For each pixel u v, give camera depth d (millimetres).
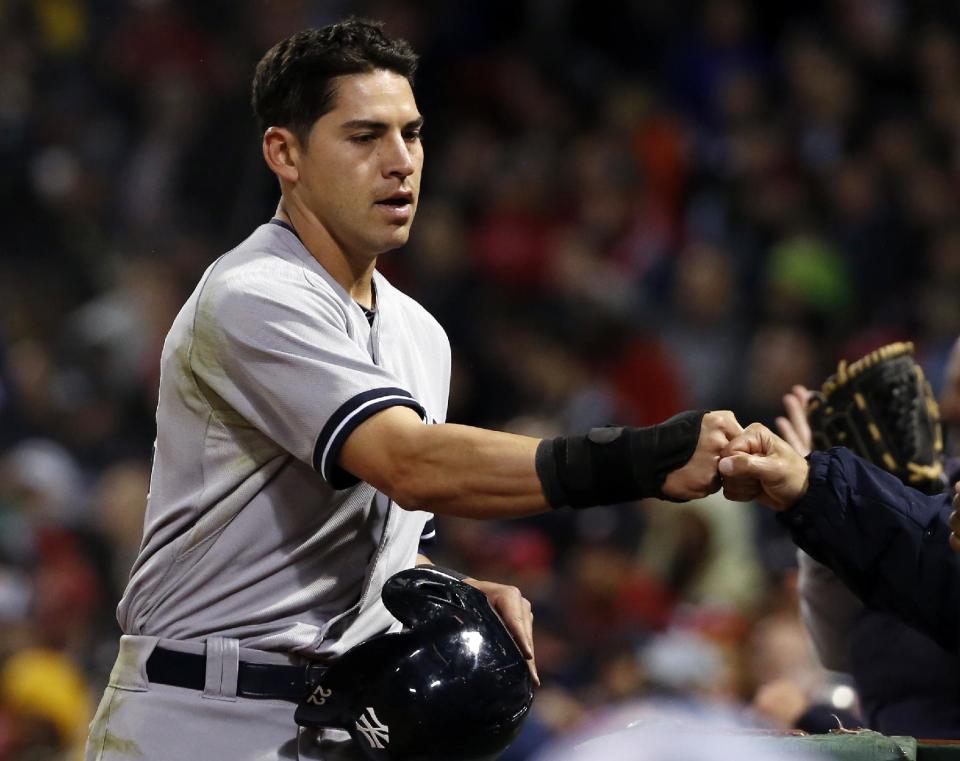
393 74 10258
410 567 10789
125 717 10164
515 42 41250
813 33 40469
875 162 36656
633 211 36531
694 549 23875
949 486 12219
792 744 9266
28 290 35719
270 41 38625
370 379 9734
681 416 9500
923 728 11617
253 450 10117
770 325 32781
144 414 33219
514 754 18516
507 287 35031
